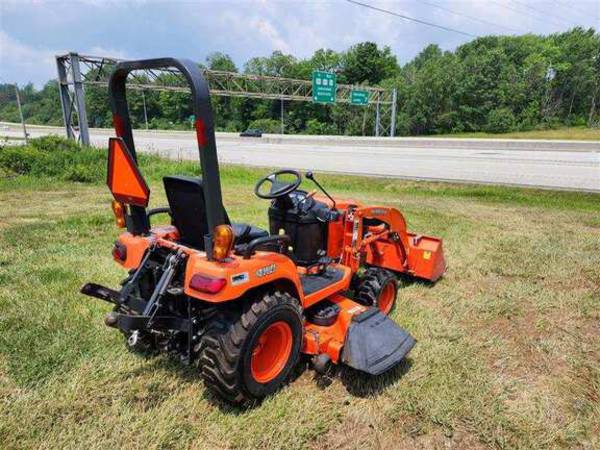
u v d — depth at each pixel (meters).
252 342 2.29
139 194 2.49
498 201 10.18
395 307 3.99
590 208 9.43
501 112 52.75
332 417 2.44
